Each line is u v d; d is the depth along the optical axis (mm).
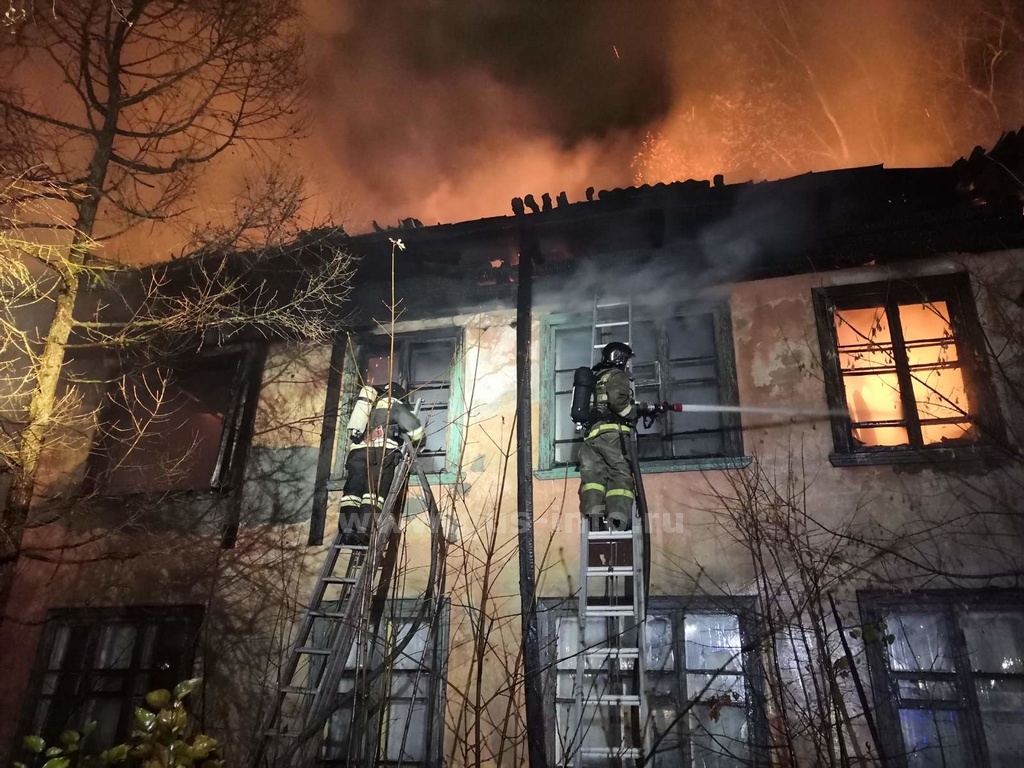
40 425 5527
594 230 7098
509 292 7277
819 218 6629
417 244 7254
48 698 6707
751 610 5441
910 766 4875
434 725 5656
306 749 5117
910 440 5844
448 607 6047
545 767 5105
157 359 7867
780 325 6375
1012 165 5930
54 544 7281
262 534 6840
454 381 7047
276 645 6309
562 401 6797
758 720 5137
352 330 7570
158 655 6652
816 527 5574
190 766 3996
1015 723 4930
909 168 6109
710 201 6488
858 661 5121
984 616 5207
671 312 6762
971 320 5965
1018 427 5508
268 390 7535
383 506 5840
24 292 5980
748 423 6094
